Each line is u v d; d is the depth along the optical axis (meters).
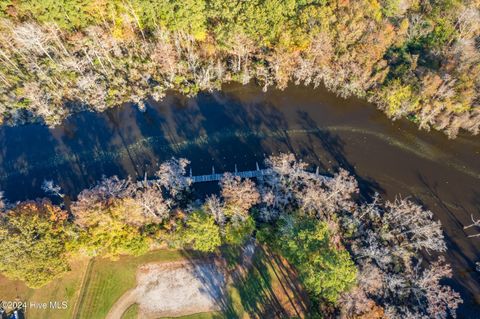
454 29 80.56
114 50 84.75
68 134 80.12
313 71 83.38
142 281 62.56
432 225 62.44
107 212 55.94
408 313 56.78
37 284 55.97
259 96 84.38
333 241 62.59
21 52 82.44
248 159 75.69
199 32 78.06
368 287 58.75
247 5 74.00
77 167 76.06
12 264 52.91
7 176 75.38
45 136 80.00
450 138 78.44
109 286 62.28
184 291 61.53
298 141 78.38
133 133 79.75
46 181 72.38
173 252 64.44
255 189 63.00
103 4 77.31
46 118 80.44
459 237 67.81
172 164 73.25
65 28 82.00
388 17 81.19
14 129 80.81
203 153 76.75
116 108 82.56
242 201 58.69
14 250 52.28
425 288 58.62
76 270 63.47
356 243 65.88
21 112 81.38
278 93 84.62
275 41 77.62
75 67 81.25
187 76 85.06
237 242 61.25
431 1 84.50
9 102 81.25
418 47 81.94
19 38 75.62
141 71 85.06
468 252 66.25
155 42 85.38
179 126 80.44
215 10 75.06
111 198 57.97
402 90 75.06
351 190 65.44
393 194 72.31
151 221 60.91
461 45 78.12
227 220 61.88
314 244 52.28
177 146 77.81
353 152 77.19
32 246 53.50
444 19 81.38
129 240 57.78
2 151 78.38
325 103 83.50
